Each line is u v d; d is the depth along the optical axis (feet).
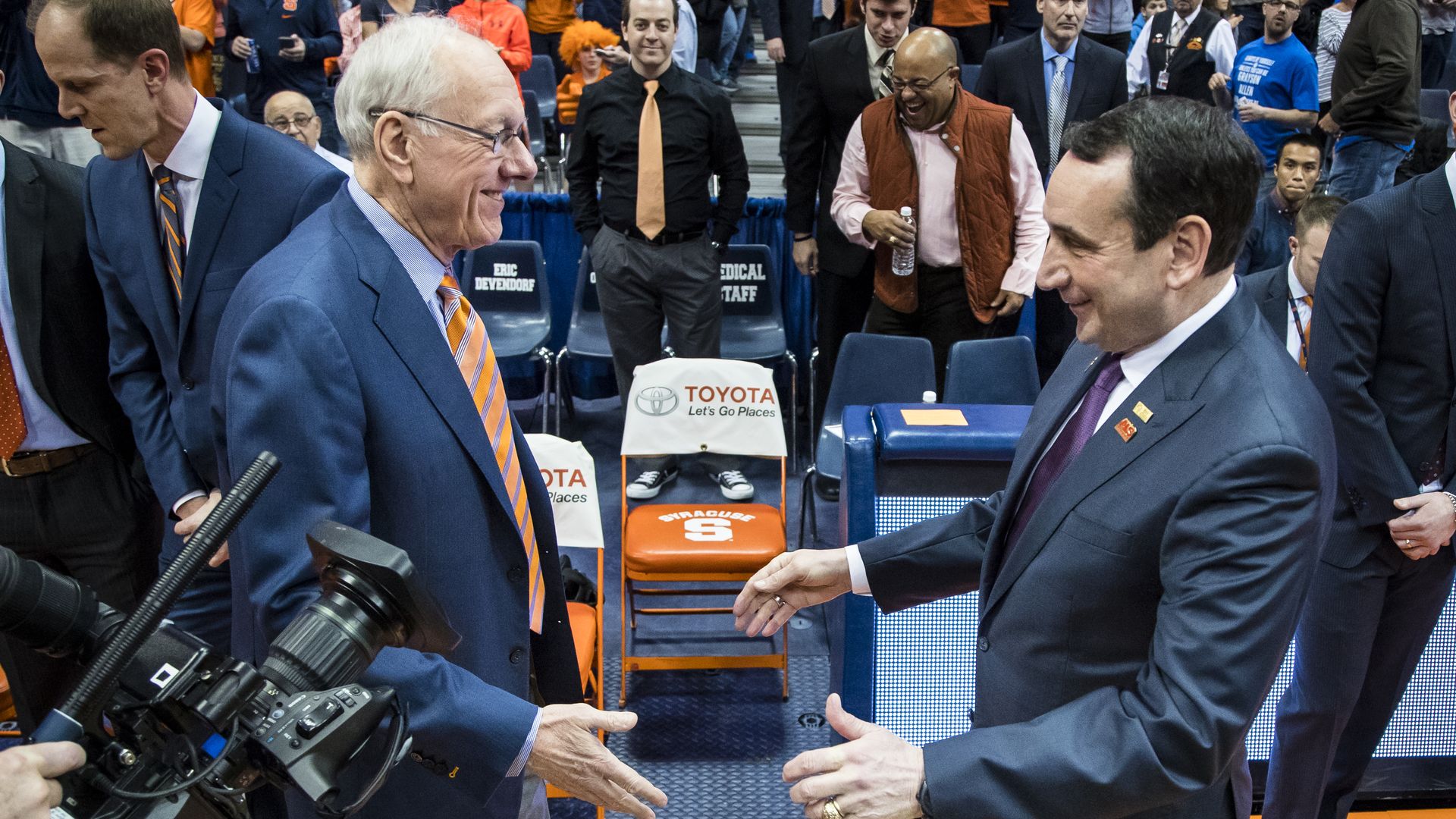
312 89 22.22
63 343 8.47
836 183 15.80
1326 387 8.80
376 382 5.48
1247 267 17.13
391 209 5.74
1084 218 4.85
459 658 5.76
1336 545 8.89
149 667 3.77
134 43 7.03
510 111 5.62
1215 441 4.85
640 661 12.55
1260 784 10.70
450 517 5.66
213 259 7.50
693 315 16.74
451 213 5.67
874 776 4.67
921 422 9.77
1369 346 8.65
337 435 5.26
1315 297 9.00
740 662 12.59
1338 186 19.95
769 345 18.35
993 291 14.96
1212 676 4.56
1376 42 19.06
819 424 18.04
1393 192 8.59
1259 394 4.90
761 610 6.65
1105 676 5.18
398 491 5.55
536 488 6.42
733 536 12.59
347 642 4.03
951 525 6.43
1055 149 17.11
